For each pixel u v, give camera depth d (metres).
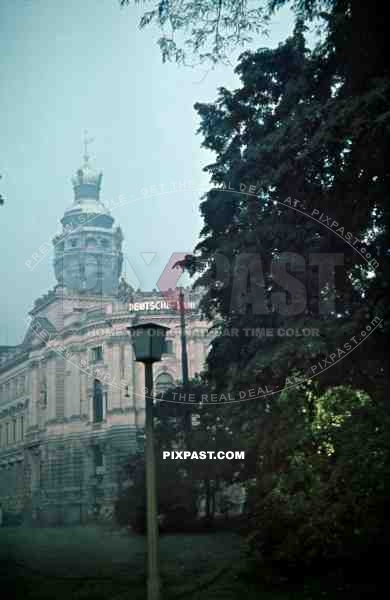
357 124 19.27
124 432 60.16
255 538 17.05
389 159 20.20
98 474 62.94
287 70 26.42
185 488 32.97
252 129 26.95
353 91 21.42
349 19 20.94
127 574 17.92
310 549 15.75
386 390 20.72
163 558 20.89
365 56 21.02
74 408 65.81
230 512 38.47
